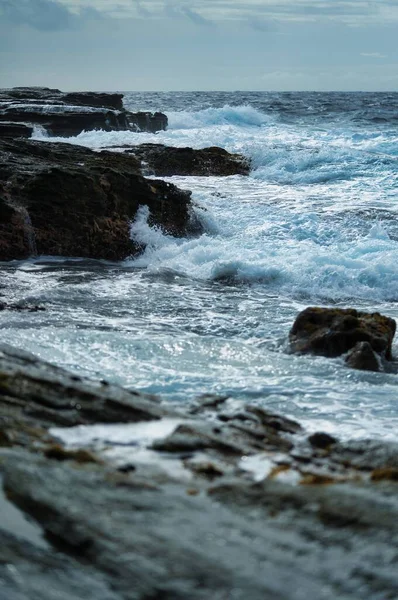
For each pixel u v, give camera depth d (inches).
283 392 640.4
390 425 567.5
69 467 310.8
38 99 3479.3
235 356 734.5
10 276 1076.5
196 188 1759.4
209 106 5413.4
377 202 1610.5
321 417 585.3
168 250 1274.6
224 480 323.9
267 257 1184.2
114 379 642.8
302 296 1044.5
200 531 252.2
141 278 1102.4
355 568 229.9
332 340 761.0
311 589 219.1
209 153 2107.5
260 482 311.1
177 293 1020.5
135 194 1360.7
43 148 1557.6
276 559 234.8
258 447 398.9
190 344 759.7
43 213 1245.7
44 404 421.7
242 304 978.1
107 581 222.4
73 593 213.8
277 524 260.2
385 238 1326.3
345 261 1135.0
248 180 1955.0
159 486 302.2
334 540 247.9
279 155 2107.5
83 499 272.1
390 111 4714.6
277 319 908.0
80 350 716.7
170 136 2839.6
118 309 918.4
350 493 288.7
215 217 1439.5
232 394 629.9
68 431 394.3
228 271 1113.4
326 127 3806.6
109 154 1780.3
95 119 2940.5
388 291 1066.7
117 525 253.0
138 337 781.3
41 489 274.5
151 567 228.5
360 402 623.8
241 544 244.1
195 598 214.7
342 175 1952.5
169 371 676.7
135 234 1316.4
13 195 1244.5
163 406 449.7
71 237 1251.8
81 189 1280.8
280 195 1685.5
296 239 1343.5
